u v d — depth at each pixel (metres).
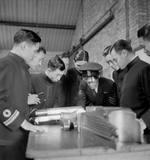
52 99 2.40
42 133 1.47
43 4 8.05
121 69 2.01
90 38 6.86
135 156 1.03
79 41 8.27
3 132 1.49
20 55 1.60
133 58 1.78
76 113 1.66
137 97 1.61
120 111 1.13
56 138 1.29
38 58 1.99
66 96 2.38
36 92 2.40
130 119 1.12
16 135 1.52
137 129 1.14
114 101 2.33
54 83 2.42
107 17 5.58
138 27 4.00
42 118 1.95
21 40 1.59
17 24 8.44
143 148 1.04
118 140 1.10
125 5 4.46
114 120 1.12
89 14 7.13
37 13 8.31
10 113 1.44
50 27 8.72
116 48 1.79
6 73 1.49
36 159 0.97
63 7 8.23
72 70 2.41
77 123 1.58
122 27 4.66
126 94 1.68
